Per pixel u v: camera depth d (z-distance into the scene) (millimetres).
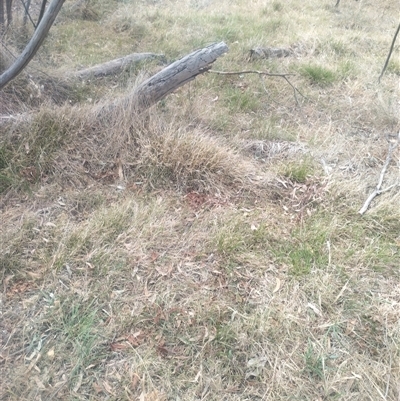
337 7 8320
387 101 4711
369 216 3080
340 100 4762
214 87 4738
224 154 3375
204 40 5914
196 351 2215
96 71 4742
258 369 2141
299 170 3414
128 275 2557
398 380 2115
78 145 3355
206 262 2693
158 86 3512
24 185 3045
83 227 2781
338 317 2416
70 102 4227
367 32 7109
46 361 2104
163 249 2744
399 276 2699
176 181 3270
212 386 2070
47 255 2607
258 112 4449
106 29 6227
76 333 2223
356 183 3357
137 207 2975
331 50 6000
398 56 6008
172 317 2352
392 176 3506
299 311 2414
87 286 2461
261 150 3725
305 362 2180
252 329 2301
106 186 3195
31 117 3410
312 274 2646
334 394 2076
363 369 2164
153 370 2113
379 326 2387
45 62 4871
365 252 2795
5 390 1977
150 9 7016
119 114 3469
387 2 8844
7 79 2594
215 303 2441
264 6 7707
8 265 2504
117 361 2141
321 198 3207
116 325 2283
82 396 1994
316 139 3971
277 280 2588
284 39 6176
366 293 2574
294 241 2879
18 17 5539
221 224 2949
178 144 3340
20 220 2805
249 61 5500
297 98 4738
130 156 3348
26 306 2330
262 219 3031
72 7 6633
